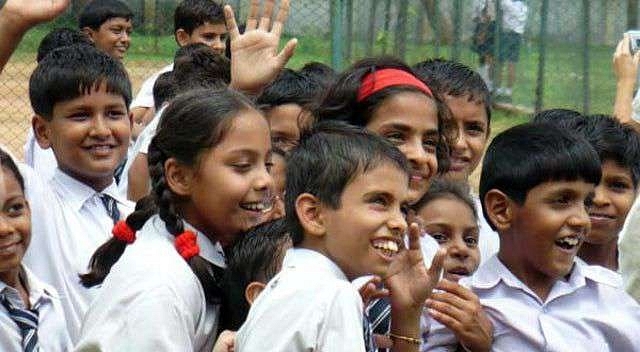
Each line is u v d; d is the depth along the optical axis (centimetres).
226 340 505
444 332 609
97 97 729
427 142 609
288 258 511
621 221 734
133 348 497
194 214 552
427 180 601
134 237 568
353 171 496
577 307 625
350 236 497
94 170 727
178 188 548
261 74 691
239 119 541
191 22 1491
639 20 2319
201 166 539
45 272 670
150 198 566
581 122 750
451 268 684
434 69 743
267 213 569
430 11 2348
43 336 611
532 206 610
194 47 1126
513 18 2361
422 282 532
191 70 996
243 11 2327
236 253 547
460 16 2352
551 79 2350
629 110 979
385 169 500
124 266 520
